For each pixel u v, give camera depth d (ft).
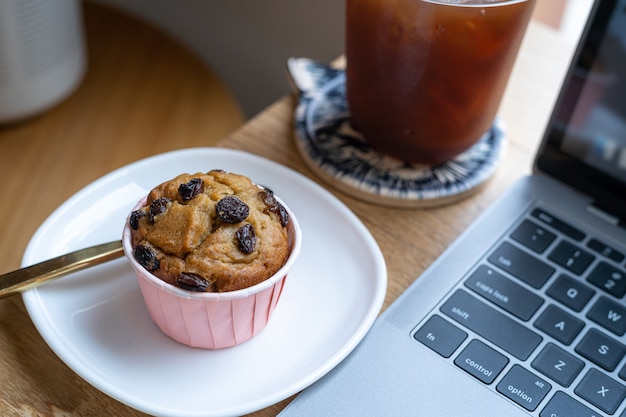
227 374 1.20
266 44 2.79
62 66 2.52
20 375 1.20
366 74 1.43
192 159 1.46
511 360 1.24
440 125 1.42
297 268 1.35
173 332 1.22
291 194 1.44
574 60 1.41
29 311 1.21
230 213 1.17
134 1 3.05
